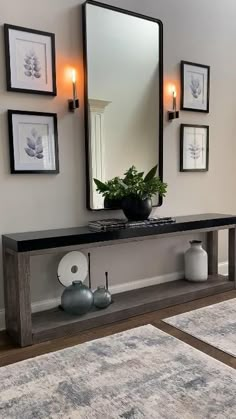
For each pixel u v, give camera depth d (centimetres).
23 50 266
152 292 322
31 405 175
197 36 363
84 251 307
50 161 284
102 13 301
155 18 331
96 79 303
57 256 294
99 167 310
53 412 169
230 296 330
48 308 290
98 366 210
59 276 286
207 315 284
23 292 237
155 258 352
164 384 190
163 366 208
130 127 326
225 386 187
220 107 389
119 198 305
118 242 277
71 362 215
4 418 166
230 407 170
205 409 169
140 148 334
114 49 310
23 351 232
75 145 297
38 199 282
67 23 286
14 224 273
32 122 274
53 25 279
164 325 267
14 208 272
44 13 275
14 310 251
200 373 200
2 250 262
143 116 333
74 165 297
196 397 178
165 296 309
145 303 294
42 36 273
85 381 194
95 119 305
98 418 164
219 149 393
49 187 287
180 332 254
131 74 322
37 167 278
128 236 282
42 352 230
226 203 405
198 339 243
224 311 292
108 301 284
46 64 277
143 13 325
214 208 395
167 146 352
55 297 295
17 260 234
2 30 258
